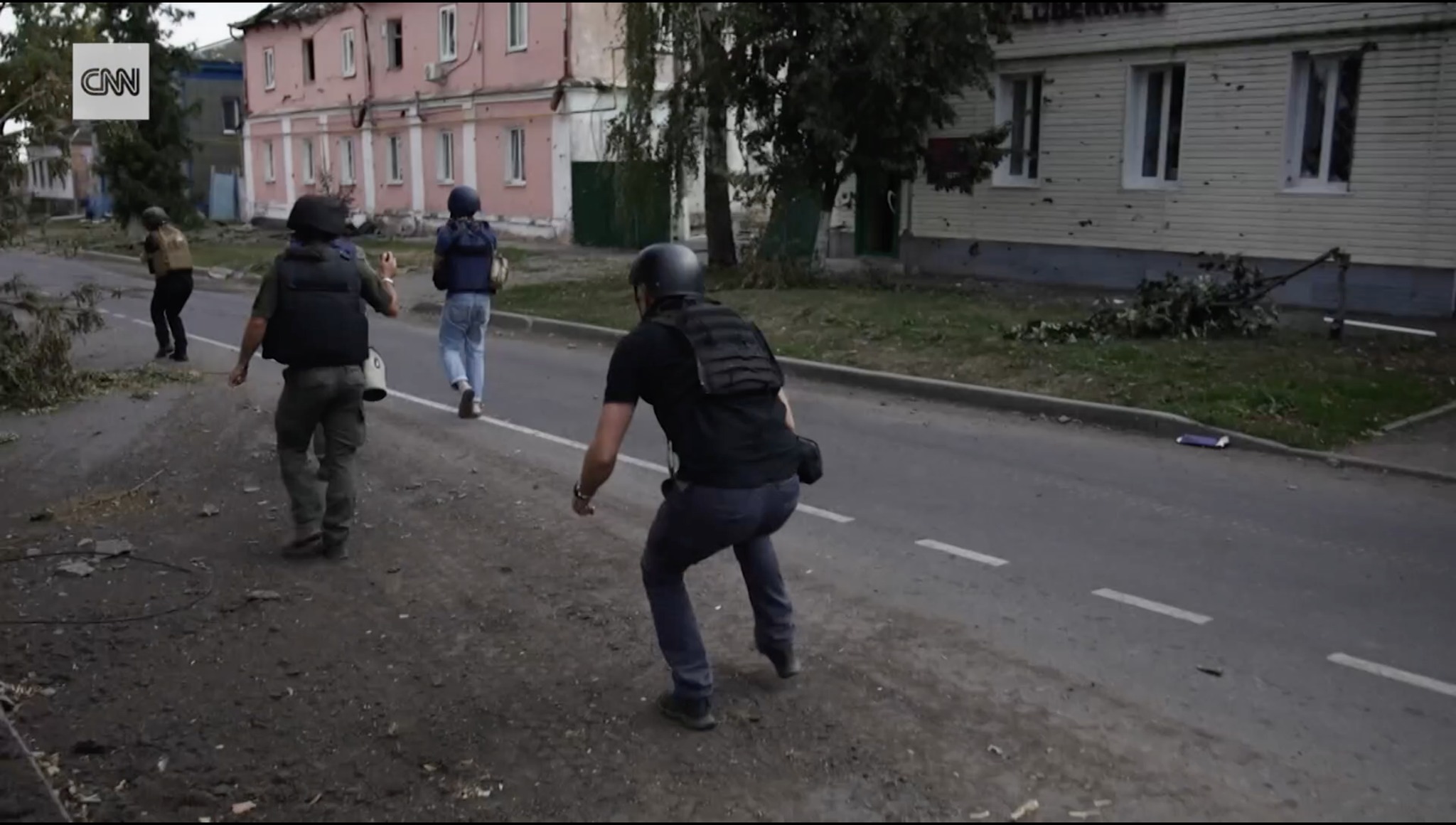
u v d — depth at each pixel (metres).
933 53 16.86
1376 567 6.45
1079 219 18.58
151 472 8.24
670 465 4.38
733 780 4.05
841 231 22.98
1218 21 16.41
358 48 36.69
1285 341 12.62
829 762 4.18
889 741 4.33
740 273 19.50
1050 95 18.66
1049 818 3.80
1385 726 4.49
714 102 18.83
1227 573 6.33
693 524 4.23
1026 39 18.77
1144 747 4.29
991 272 19.94
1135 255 17.92
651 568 4.41
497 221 32.16
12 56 11.18
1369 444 9.16
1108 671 4.99
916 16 16.59
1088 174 18.36
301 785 4.04
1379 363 11.45
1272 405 9.95
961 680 4.89
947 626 5.51
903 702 4.66
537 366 13.29
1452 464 8.59
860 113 17.56
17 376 10.64
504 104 31.28
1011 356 12.13
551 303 18.03
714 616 5.61
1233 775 4.09
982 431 10.02
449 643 5.28
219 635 5.36
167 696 4.73
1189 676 4.95
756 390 4.26
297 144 40.88
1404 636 5.43
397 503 7.55
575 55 29.30
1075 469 8.70
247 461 8.54
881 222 22.47
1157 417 9.91
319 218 6.24
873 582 6.14
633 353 4.21
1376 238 15.24
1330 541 6.93
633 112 19.94
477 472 8.34
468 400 10.12
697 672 4.41
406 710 4.61
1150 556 6.61
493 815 3.84
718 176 20.20
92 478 8.12
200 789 4.00
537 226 30.89
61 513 7.28
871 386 12.03
